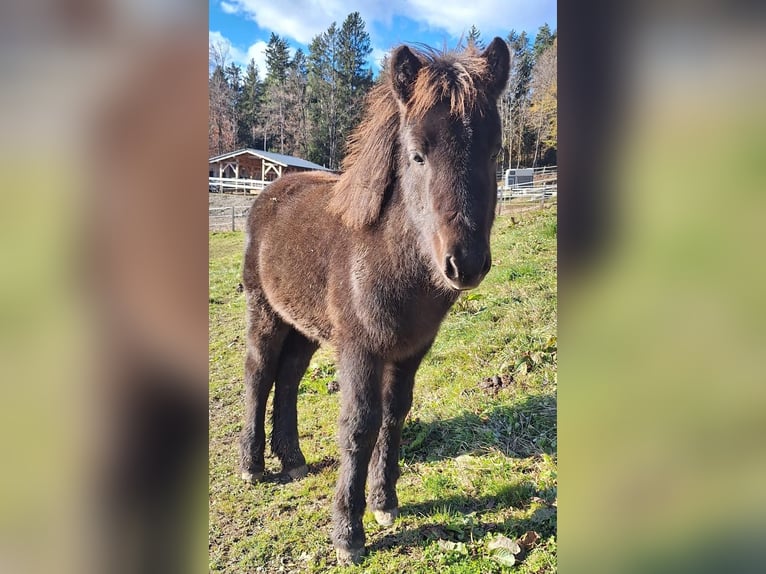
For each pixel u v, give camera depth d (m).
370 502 2.48
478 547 2.25
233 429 3.23
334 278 2.27
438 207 1.80
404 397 2.43
